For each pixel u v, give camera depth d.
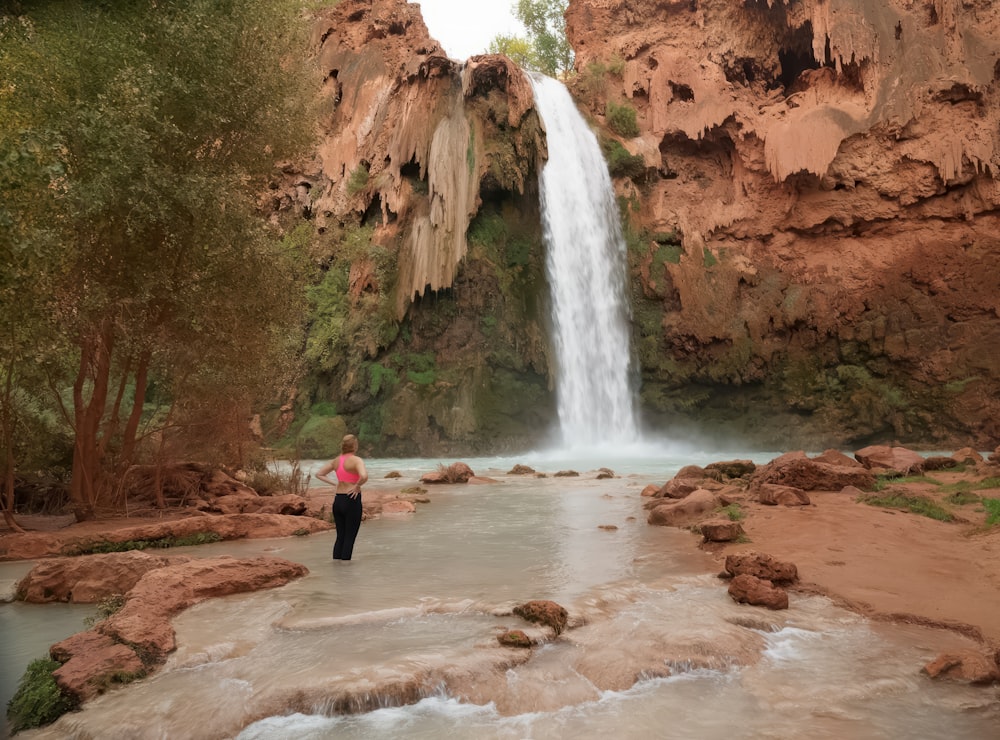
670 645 5.16
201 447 16.38
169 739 3.88
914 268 37.69
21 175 9.05
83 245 11.98
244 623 5.89
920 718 4.05
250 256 14.16
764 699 4.33
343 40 47.97
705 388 40.69
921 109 37.56
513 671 4.79
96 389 13.17
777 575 7.00
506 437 37.03
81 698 4.37
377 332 37.84
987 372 34.88
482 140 38.41
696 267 41.22
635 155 43.81
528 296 39.19
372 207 41.66
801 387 38.84
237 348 14.75
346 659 4.90
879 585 6.86
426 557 8.80
